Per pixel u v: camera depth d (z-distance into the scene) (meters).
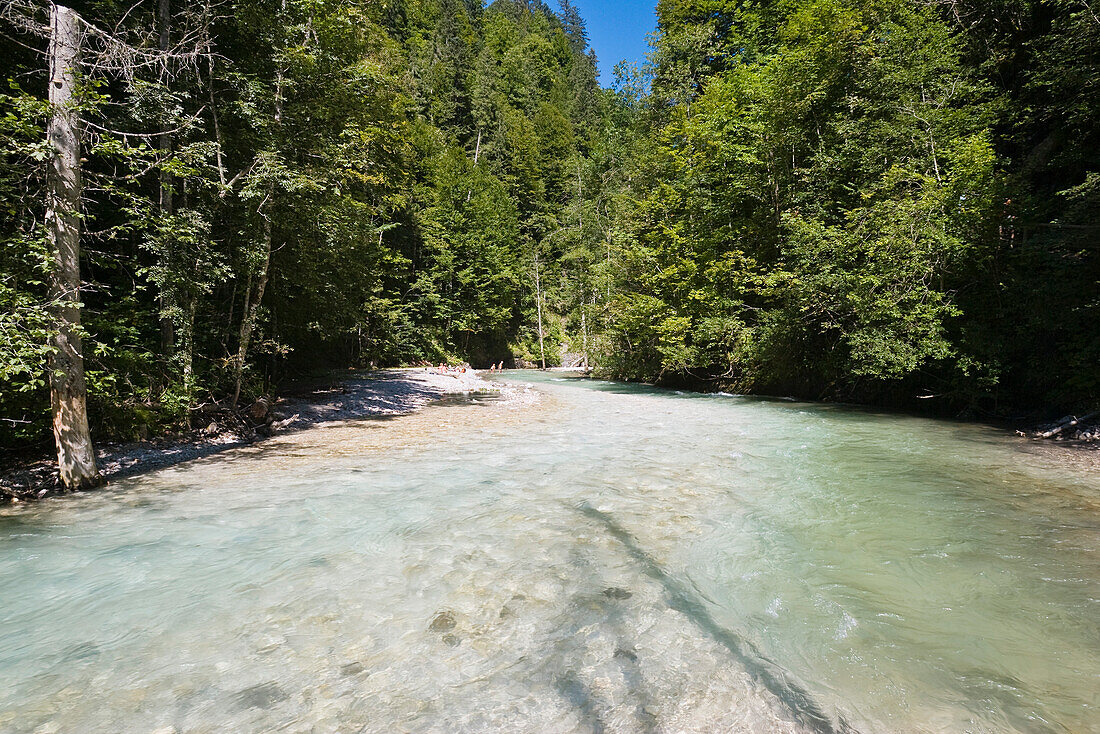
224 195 9.88
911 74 14.42
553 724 2.39
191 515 5.53
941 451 8.67
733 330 19.23
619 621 3.34
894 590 3.80
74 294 6.46
